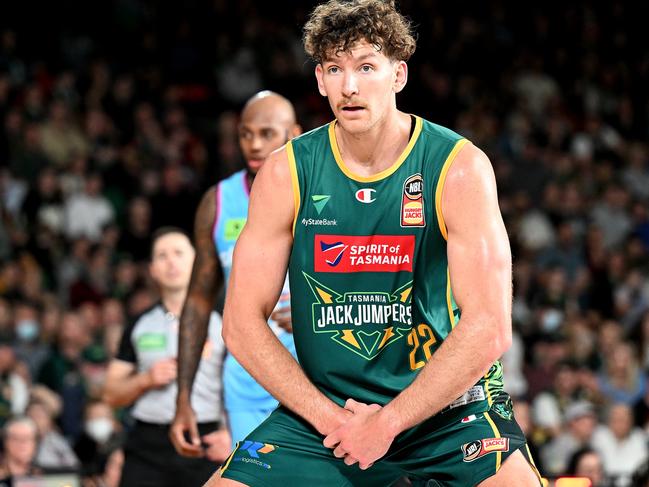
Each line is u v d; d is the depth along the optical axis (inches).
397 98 877.2
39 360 512.1
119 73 835.4
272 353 177.9
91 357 505.4
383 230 176.4
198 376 287.3
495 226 172.4
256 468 179.5
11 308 542.6
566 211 794.2
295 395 176.2
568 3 1018.7
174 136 772.6
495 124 874.8
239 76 868.6
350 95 170.9
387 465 183.0
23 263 610.2
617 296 712.4
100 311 563.5
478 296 170.6
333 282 178.5
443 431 179.2
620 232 794.8
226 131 782.5
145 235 677.3
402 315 177.9
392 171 176.1
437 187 174.4
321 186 178.1
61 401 486.3
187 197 700.0
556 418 526.3
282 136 253.6
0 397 451.2
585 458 381.7
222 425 291.9
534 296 671.8
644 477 331.6
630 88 976.3
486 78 930.1
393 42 172.7
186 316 251.9
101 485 344.5
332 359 179.9
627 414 477.1
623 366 555.5
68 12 846.5
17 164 688.4
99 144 744.3
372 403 179.6
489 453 175.6
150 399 297.1
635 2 1037.2
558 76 965.8
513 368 575.8
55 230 660.7
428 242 175.9
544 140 866.1
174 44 876.6
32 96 727.1
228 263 252.2
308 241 178.9
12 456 364.8
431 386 169.3
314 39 173.9
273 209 179.5
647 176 866.1
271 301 181.9
